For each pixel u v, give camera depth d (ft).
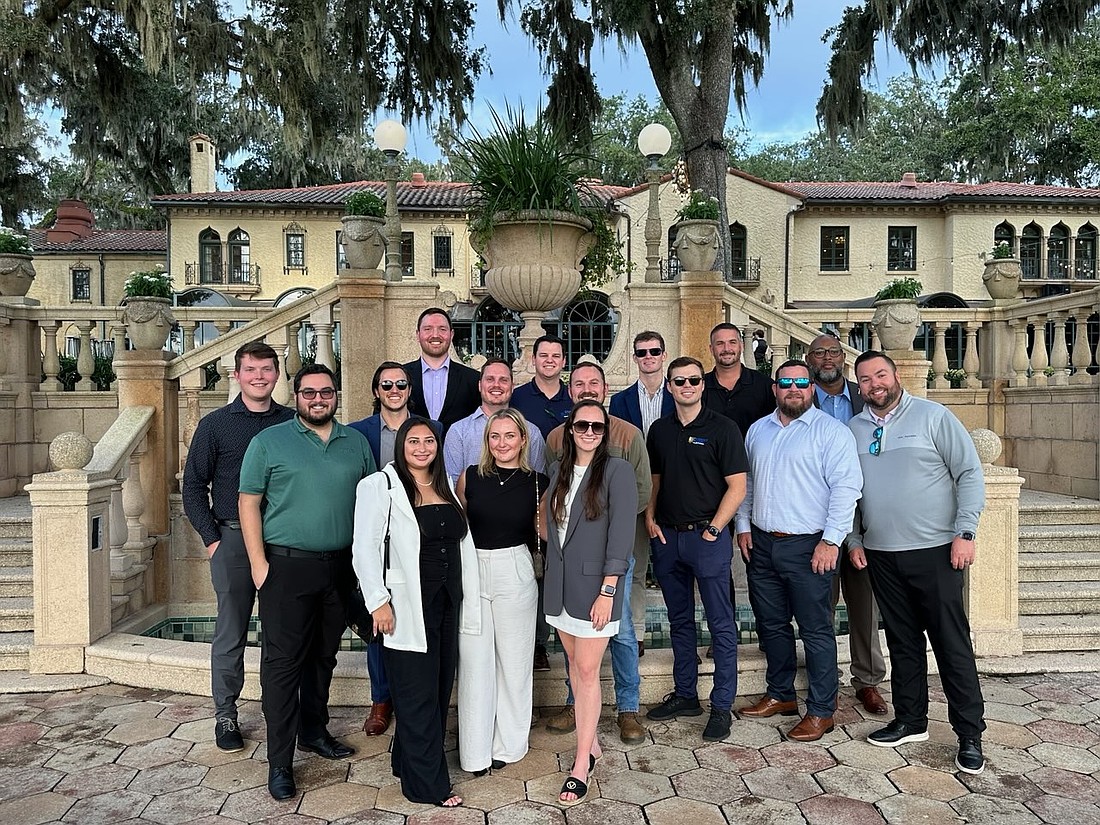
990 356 27.35
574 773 10.27
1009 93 87.20
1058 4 38.19
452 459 12.59
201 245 76.84
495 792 10.43
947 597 11.19
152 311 18.29
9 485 23.32
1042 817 9.66
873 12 40.81
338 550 10.94
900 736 11.78
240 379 12.21
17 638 15.24
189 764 11.21
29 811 9.88
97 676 14.43
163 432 18.33
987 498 15.15
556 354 13.34
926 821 9.58
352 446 11.37
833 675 12.05
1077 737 11.93
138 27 34.40
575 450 10.98
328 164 90.43
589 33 42.98
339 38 40.40
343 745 11.72
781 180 124.77
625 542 10.58
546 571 11.00
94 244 82.69
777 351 20.40
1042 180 92.99
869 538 11.96
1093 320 37.22
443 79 41.93
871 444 12.07
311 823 9.62
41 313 24.62
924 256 79.41
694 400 12.17
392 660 10.25
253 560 10.69
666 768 11.09
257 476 10.68
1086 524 20.16
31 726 12.51
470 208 19.74
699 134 38.40
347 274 19.16
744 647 14.90
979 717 10.92
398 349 19.51
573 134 43.37
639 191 68.39
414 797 10.09
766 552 12.42
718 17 36.35
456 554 10.67
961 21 38.55
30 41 39.55
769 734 12.26
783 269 77.30
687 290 20.25
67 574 14.52
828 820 9.62
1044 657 15.14
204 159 82.17
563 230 18.98
